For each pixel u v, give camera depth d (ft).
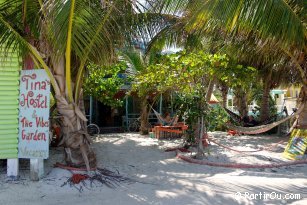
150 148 38.01
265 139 45.55
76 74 23.39
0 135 22.04
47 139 21.61
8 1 20.97
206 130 34.27
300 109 34.37
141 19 25.85
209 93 39.42
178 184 22.09
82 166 22.81
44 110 21.79
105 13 20.62
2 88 22.06
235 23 24.40
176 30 38.63
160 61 40.88
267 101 55.01
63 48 19.63
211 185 21.79
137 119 58.70
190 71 32.83
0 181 21.61
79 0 18.61
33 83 22.03
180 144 39.52
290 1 28.81
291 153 31.48
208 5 22.90
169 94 46.29
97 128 52.19
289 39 25.49
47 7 18.08
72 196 19.35
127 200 18.80
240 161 29.76
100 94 46.98
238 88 57.41
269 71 48.44
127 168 27.02
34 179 21.67
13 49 21.16
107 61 22.90
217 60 33.83
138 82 43.78
